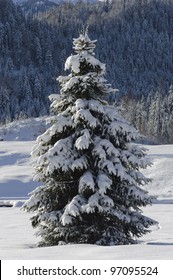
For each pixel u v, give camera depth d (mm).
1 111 178375
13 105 185375
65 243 12547
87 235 12562
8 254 10641
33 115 179250
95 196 12383
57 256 10016
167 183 48281
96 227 12500
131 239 12969
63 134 13516
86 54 13500
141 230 13016
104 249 10547
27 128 117062
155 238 16766
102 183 12414
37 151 13383
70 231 12539
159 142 129000
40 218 12797
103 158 12672
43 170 13086
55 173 13000
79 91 13539
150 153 60500
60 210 12992
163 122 135625
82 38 13742
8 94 184250
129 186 12898
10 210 32531
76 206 12359
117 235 12672
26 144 79438
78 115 12750
